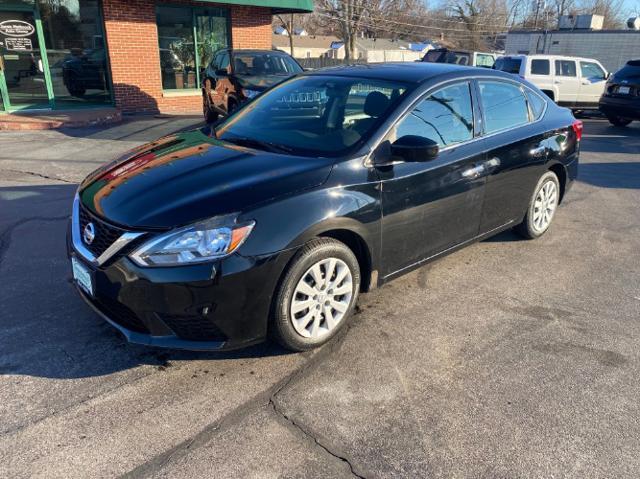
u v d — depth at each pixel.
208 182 3.02
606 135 12.74
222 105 10.70
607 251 5.12
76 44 12.98
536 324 3.71
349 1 44.28
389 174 3.40
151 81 14.09
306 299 3.10
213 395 2.85
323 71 4.43
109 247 2.82
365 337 3.47
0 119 11.30
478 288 4.24
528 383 3.05
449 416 2.75
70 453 2.43
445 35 64.38
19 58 12.33
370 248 3.38
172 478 2.31
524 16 59.88
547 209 5.26
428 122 3.73
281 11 16.31
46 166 7.91
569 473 2.41
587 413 2.81
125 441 2.51
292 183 3.01
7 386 2.85
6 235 5.00
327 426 2.65
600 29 24.17
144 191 3.02
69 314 3.60
